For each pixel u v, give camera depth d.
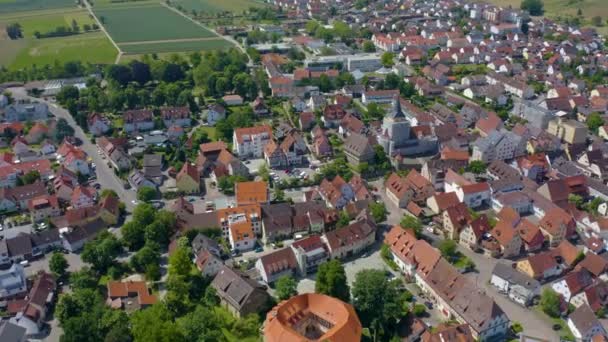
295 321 186.12
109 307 197.75
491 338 189.75
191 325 184.38
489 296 198.12
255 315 197.38
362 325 195.25
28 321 194.12
